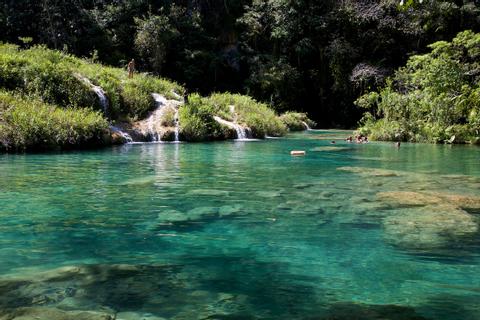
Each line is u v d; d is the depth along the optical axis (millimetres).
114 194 6762
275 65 39188
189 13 41344
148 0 39188
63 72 17547
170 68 38625
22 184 7465
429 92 20797
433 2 32156
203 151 14078
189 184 7754
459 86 20172
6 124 12945
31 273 3510
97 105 17734
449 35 35344
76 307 2871
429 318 2779
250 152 13969
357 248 4238
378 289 3268
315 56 41344
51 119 14047
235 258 3957
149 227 4945
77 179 8086
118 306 2908
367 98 24312
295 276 3535
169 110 20016
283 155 13109
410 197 6605
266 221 5242
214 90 38906
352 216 5465
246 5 42688
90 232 4723
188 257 3979
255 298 3098
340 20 39656
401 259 3938
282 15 40438
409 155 13508
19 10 33562
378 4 38781
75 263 3771
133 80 21578
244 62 40500
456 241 4445
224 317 2777
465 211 5730
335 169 9930
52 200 6246
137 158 11688
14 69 16375
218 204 6152
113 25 37781
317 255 4051
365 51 39375
